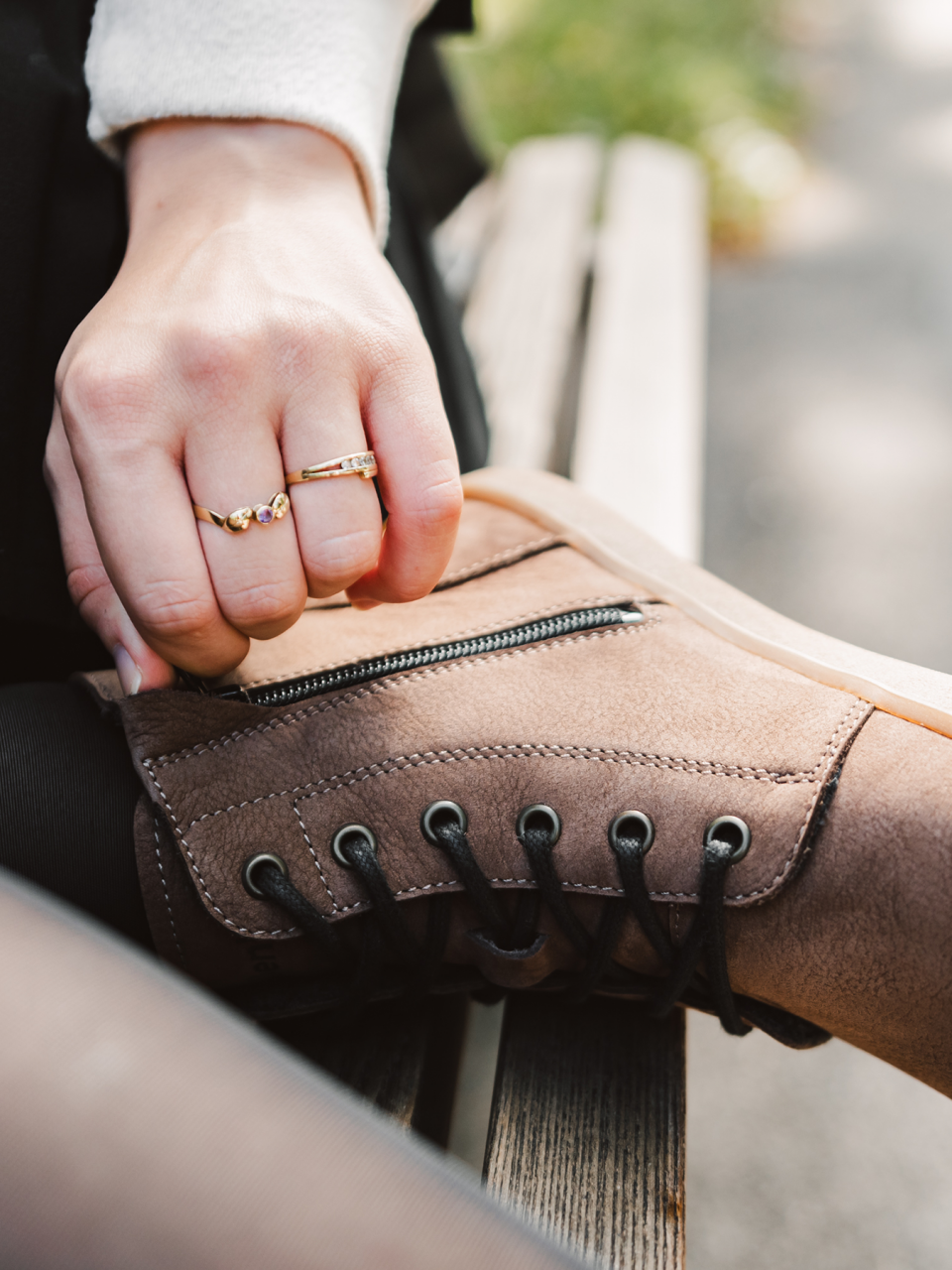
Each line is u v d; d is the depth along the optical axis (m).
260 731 0.38
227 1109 0.28
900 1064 0.37
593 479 0.66
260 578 0.35
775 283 1.73
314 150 0.40
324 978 0.39
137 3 0.40
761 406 1.38
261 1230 0.26
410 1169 0.28
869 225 1.95
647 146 1.21
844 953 0.36
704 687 0.39
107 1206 0.26
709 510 1.18
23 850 0.37
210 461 0.35
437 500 0.36
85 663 0.45
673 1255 0.37
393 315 0.37
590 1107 0.39
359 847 0.37
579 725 0.38
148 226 0.39
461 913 0.38
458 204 0.73
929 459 1.28
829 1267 0.60
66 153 0.42
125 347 0.35
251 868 0.37
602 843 0.37
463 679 0.39
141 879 0.37
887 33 3.20
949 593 1.07
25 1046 0.28
